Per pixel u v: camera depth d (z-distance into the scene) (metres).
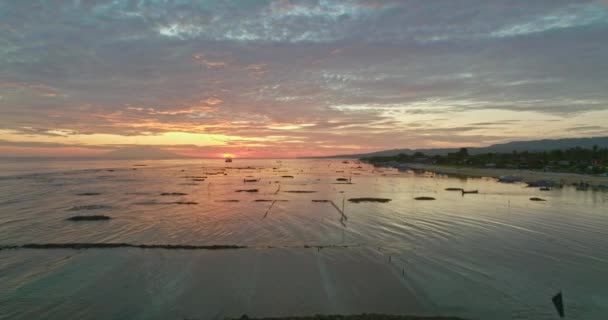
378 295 14.86
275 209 35.94
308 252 20.50
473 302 14.27
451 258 19.47
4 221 29.08
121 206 37.56
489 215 32.22
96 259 19.12
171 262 18.72
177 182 70.56
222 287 15.59
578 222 28.86
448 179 78.75
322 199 44.09
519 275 17.00
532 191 52.78
